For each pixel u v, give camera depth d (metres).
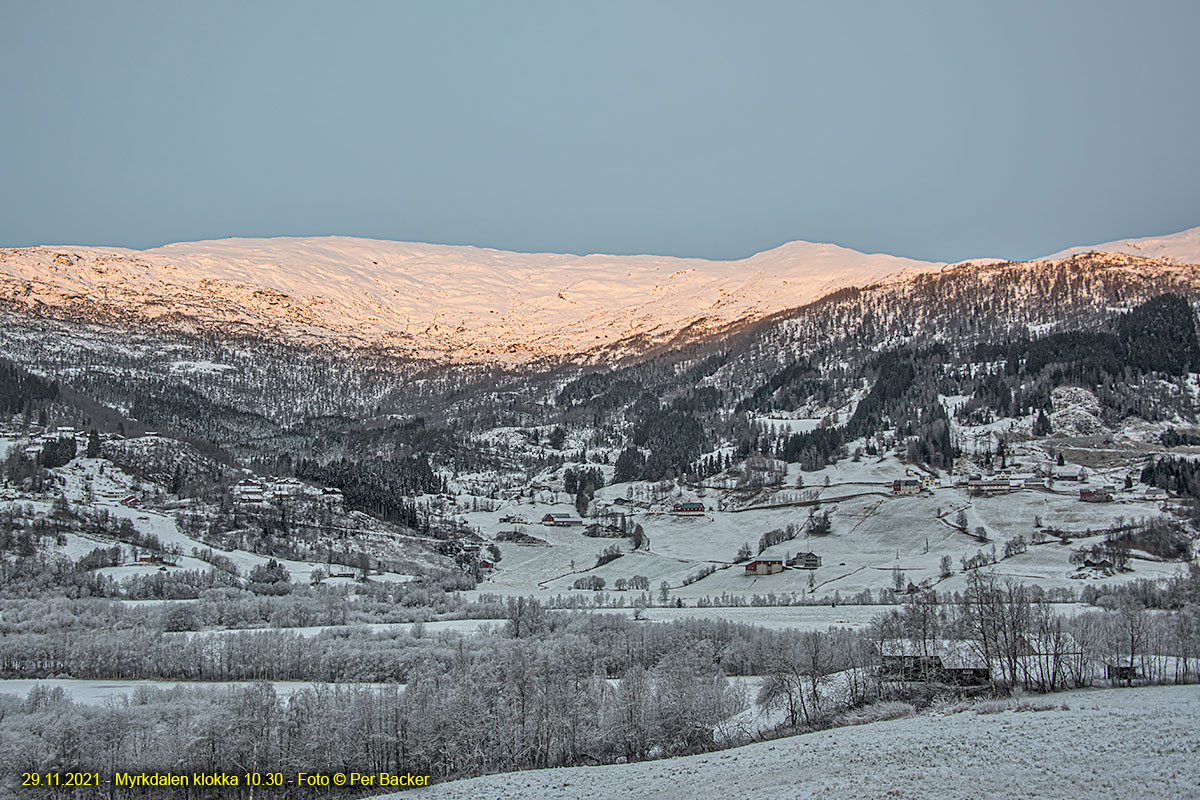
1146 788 67.56
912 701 115.75
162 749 105.44
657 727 113.62
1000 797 69.88
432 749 110.38
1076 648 129.75
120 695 130.62
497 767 109.69
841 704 117.94
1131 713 89.50
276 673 150.25
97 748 105.25
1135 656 133.62
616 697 121.38
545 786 97.06
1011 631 126.75
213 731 106.81
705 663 147.50
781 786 82.56
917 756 83.81
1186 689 106.75
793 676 123.19
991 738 85.62
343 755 109.06
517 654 136.25
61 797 100.44
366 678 147.75
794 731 109.12
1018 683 116.81
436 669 140.50
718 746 109.69
